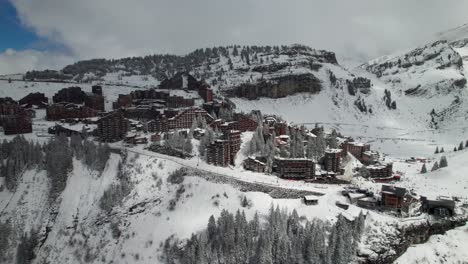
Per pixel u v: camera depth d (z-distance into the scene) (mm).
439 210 145750
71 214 165000
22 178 175625
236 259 124625
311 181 173250
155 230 145875
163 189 167750
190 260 125312
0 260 146875
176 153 198250
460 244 139000
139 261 137250
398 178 188250
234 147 197375
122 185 169000
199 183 164000
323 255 120250
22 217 161875
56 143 191125
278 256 121688
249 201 149625
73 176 181500
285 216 132500
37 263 149250
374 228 134375
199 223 143125
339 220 126625
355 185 171250
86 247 151250
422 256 133375
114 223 155125
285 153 193750
